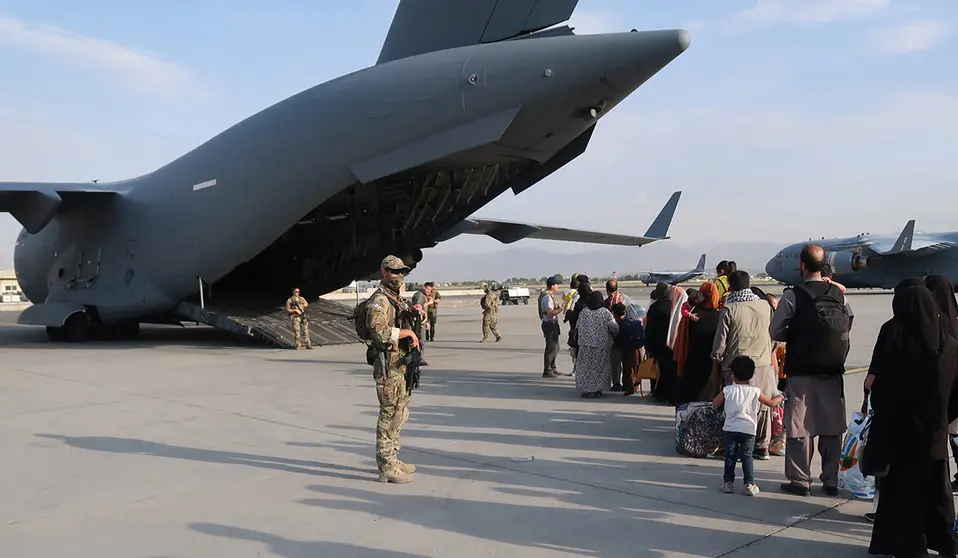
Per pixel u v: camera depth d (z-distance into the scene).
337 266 18.06
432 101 12.46
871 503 4.61
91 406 8.24
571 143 13.30
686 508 4.51
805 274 4.85
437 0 13.48
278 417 7.52
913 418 3.48
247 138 14.78
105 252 17.36
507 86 11.74
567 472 5.38
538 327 22.70
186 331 21.14
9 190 15.27
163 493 4.85
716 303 6.32
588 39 11.34
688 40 10.57
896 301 3.63
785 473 4.90
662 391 8.47
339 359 13.09
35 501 4.68
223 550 3.80
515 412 7.88
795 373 4.71
